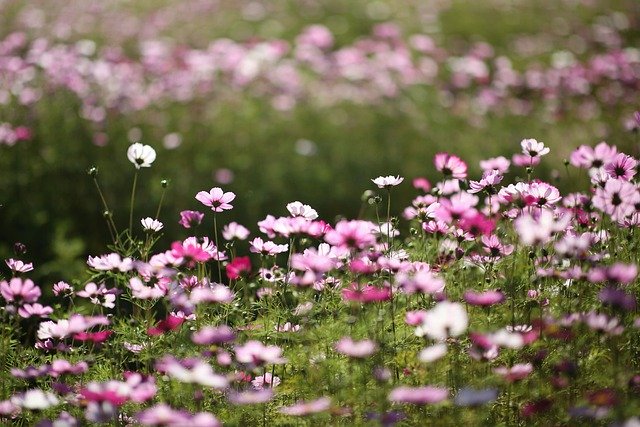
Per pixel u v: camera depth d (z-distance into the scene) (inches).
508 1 628.1
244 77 394.9
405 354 137.9
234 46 428.8
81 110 323.0
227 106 374.6
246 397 127.7
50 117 317.4
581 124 403.5
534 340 138.3
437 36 545.6
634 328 138.1
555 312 148.3
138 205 281.0
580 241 144.3
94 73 351.3
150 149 169.3
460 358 140.7
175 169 306.3
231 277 156.3
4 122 309.6
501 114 409.7
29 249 250.1
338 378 138.8
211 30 514.0
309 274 151.6
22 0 494.9
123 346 155.7
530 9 613.9
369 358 138.1
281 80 403.5
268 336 146.2
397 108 397.7
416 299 156.3
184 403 138.9
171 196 288.5
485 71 467.8
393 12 586.9
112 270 166.9
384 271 156.5
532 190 160.1
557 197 158.2
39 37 427.5
